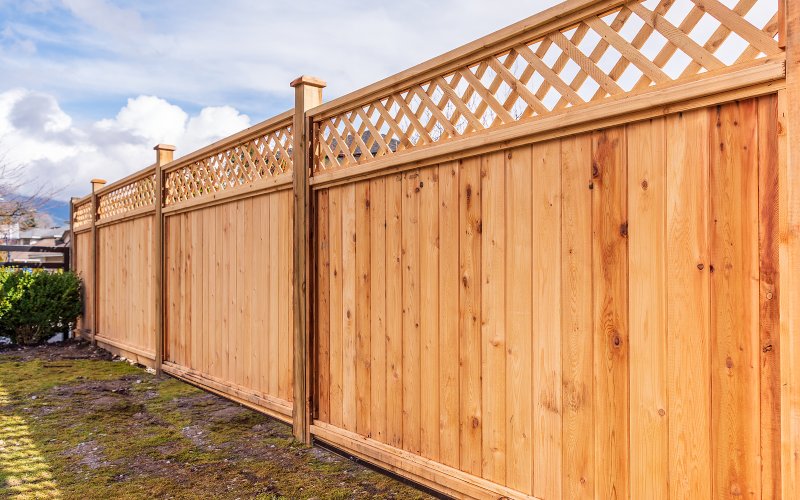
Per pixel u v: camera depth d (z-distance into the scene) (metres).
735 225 1.77
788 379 1.62
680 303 1.89
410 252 2.94
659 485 1.94
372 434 3.18
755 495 1.72
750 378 1.73
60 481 2.97
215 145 4.70
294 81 3.71
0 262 8.41
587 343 2.16
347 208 3.38
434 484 2.75
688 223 1.87
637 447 2.01
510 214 2.45
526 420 2.38
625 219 2.04
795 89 1.60
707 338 1.83
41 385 5.24
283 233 3.94
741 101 1.75
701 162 1.84
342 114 3.43
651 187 1.97
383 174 3.09
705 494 1.83
